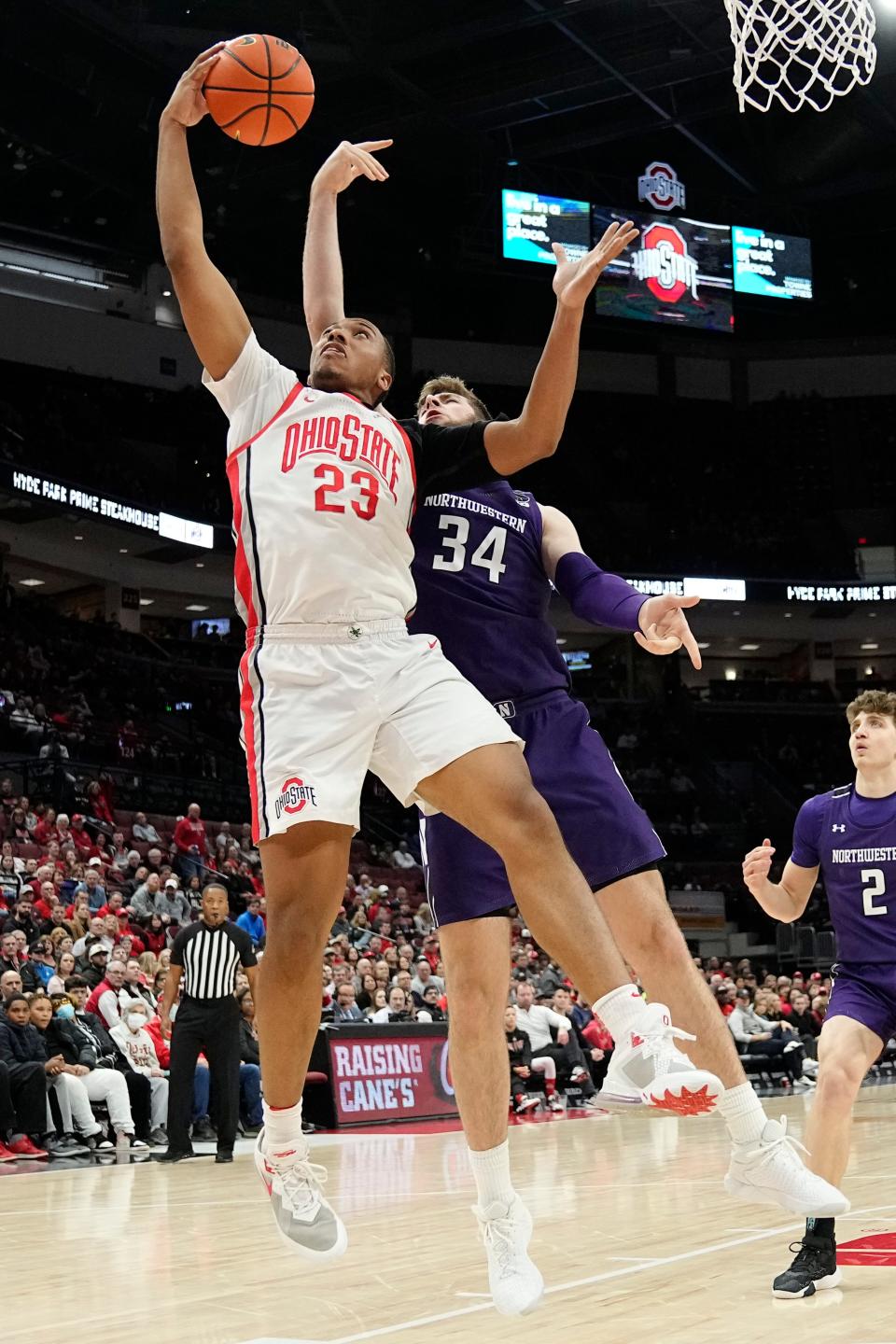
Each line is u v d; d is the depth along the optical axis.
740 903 25.58
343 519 2.65
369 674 2.60
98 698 22.80
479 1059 2.89
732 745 30.25
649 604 2.82
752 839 27.34
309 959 2.56
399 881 20.47
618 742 28.08
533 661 3.31
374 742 2.62
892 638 31.56
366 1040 10.64
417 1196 5.95
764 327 31.06
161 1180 6.98
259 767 2.61
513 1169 7.06
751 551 29.58
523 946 15.42
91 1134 8.73
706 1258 4.00
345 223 26.42
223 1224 5.17
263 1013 2.59
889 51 21.64
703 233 28.42
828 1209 2.68
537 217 26.52
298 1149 2.67
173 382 25.55
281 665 2.63
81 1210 5.68
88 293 24.41
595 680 30.25
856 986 3.81
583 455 29.88
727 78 23.94
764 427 30.59
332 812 2.51
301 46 20.84
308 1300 3.47
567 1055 12.60
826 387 30.88
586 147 26.31
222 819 21.27
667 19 21.08
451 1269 3.94
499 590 3.32
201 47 20.47
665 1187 6.05
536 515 3.46
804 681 31.55
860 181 27.19
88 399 24.09
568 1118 11.11
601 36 21.30
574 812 3.14
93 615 26.41
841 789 4.00
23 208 23.66
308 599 2.63
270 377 2.82
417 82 22.89
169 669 25.16
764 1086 15.38
